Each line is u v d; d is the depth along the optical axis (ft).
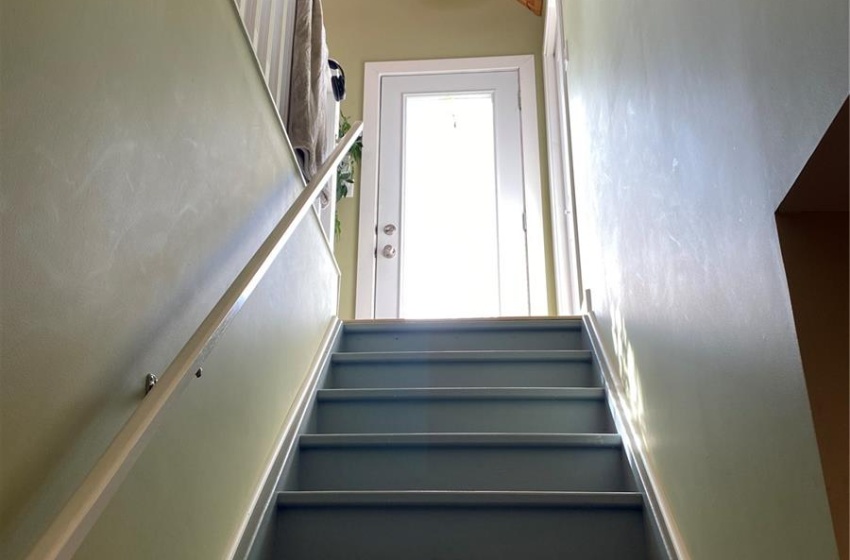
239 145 5.78
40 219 3.00
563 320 9.29
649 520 5.58
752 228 3.62
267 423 6.19
